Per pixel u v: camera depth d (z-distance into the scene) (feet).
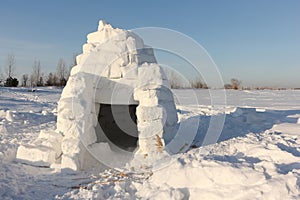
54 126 32.91
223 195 11.28
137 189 13.96
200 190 12.19
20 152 18.25
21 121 36.40
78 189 14.06
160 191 12.67
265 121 33.30
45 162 17.71
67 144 17.52
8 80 141.59
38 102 75.51
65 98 19.08
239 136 24.49
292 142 20.76
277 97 97.71
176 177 13.37
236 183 11.60
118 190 13.70
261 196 10.41
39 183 15.02
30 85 147.74
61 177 15.93
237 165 12.83
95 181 15.17
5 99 78.18
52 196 13.35
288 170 12.76
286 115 39.91
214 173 12.48
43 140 19.57
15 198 13.03
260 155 16.56
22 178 15.57
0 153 18.57
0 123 34.06
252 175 11.61
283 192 10.21
